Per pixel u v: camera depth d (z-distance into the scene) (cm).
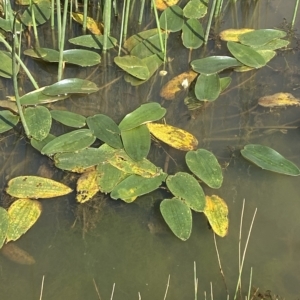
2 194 66
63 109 77
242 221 66
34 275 61
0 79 79
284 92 81
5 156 70
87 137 71
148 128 73
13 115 73
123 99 79
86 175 68
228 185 70
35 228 64
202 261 63
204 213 65
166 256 63
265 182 70
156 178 68
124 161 69
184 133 73
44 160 70
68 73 82
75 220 65
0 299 59
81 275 61
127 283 61
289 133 76
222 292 61
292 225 66
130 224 65
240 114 78
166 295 60
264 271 62
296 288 61
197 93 79
